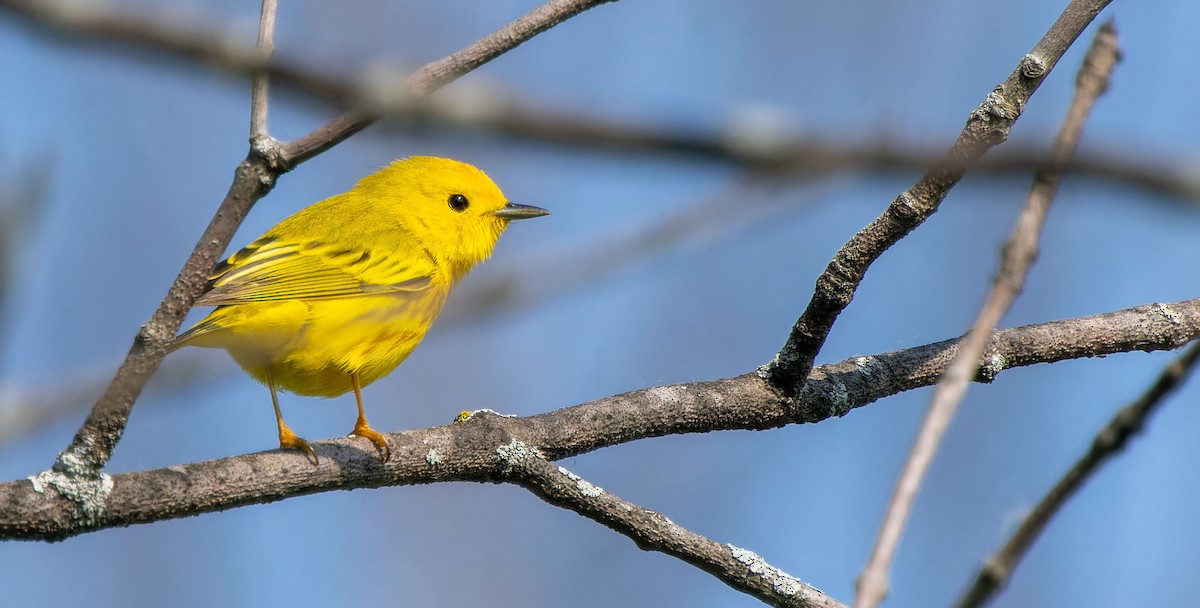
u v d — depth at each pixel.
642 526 10.10
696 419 10.80
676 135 3.61
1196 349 6.95
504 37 7.41
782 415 10.96
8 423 4.61
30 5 3.28
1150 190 3.59
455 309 5.63
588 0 7.65
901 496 5.86
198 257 7.82
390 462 9.97
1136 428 7.01
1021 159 3.80
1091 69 6.61
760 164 3.69
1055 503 7.02
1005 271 6.14
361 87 3.73
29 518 8.25
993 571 6.97
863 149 3.80
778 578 10.07
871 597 5.63
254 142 7.70
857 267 9.99
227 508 9.29
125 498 8.59
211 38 3.56
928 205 9.58
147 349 7.95
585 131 3.59
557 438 10.42
